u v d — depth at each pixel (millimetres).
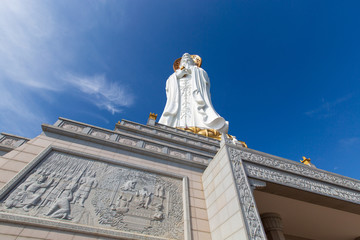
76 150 10070
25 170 8297
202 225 9227
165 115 27078
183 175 11141
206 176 11094
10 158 8695
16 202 7363
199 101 27781
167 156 11641
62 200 8023
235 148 10031
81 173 9281
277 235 11219
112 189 9180
